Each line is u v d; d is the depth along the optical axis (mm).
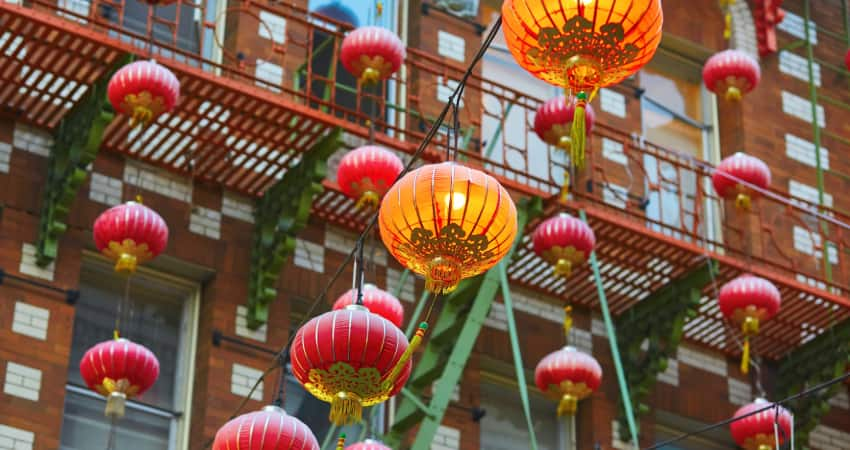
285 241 18422
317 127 18531
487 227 10992
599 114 22859
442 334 19234
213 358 18281
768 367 22328
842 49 25875
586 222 19656
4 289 17391
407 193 11000
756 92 24453
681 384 21469
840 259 22109
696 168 21094
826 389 21656
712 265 20281
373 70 18297
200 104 17969
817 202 24062
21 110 18172
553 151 22312
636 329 20906
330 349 12156
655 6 10680
